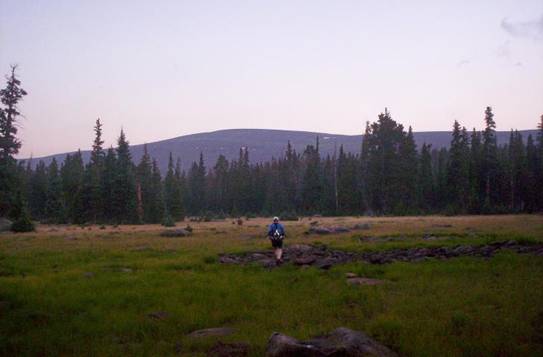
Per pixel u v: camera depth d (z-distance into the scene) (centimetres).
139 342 898
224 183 12219
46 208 8169
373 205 9712
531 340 809
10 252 2514
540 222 4822
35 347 852
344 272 1630
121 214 7681
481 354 751
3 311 1118
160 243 3086
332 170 10962
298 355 702
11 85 5353
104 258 2212
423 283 1351
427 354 751
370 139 10038
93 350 829
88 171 7831
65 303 1190
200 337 888
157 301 1212
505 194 8750
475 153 9156
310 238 3384
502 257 1808
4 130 5294
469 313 989
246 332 920
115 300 1220
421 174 9812
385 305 1098
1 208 5344
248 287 1382
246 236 3678
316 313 1055
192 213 12175
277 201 10981
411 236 3303
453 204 8544
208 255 2211
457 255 2052
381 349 755
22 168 9150
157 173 10131
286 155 12788
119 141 8844
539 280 1315
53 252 2508
